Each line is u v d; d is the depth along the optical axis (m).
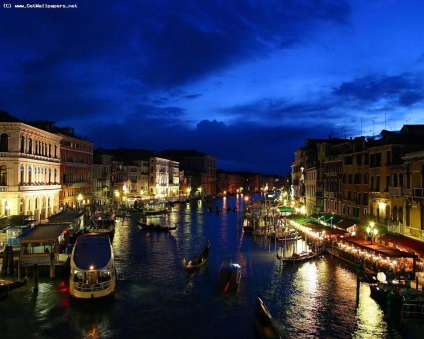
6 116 44.66
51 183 54.94
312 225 45.12
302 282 31.16
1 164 43.72
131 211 84.81
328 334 22.36
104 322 24.06
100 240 29.34
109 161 89.81
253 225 58.38
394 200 34.34
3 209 43.44
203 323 24.02
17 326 23.33
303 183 70.88
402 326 22.39
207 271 35.00
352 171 43.88
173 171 135.62
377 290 25.70
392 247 31.23
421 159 30.03
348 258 36.16
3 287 26.75
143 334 22.62
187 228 63.62
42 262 31.94
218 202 137.38
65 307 25.92
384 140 37.88
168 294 28.80
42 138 52.06
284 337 22.00
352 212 43.72
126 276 33.28
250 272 34.47
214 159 177.00
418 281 25.89
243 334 22.61
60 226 36.75
